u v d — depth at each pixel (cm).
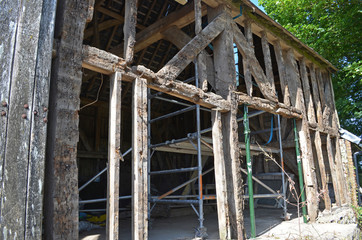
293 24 1071
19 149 215
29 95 226
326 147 772
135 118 311
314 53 700
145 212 297
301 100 618
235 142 436
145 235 291
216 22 454
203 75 418
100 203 701
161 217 657
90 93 871
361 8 838
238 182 425
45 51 240
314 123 663
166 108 1067
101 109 903
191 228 507
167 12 784
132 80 326
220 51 464
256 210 787
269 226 532
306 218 566
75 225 240
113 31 742
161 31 591
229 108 441
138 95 318
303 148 607
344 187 753
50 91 257
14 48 225
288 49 638
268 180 832
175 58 379
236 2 487
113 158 281
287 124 830
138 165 301
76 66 265
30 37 233
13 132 214
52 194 234
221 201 402
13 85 220
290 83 628
